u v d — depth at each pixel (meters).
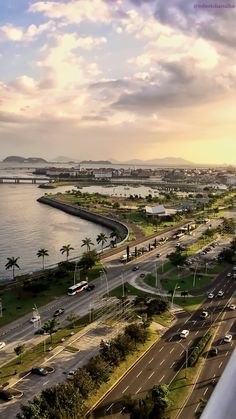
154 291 160.25
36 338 116.56
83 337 116.88
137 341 111.06
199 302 149.12
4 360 103.38
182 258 194.50
